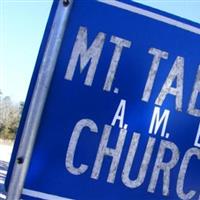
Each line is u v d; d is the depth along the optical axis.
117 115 1.79
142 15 1.83
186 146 1.87
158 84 1.84
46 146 1.73
